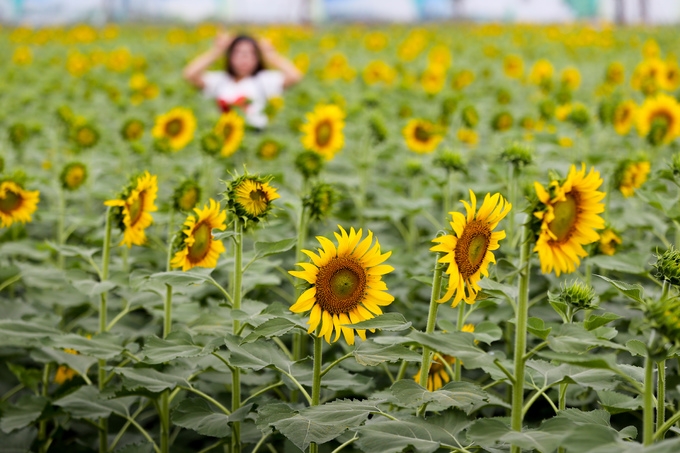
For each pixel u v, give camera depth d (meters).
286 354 3.62
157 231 6.11
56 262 5.93
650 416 2.08
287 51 18.94
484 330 2.98
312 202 4.04
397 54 17.73
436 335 2.21
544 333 2.42
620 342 3.85
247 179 3.01
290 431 2.52
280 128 9.84
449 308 4.36
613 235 4.11
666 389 3.82
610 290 4.04
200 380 3.99
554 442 2.06
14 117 9.61
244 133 7.55
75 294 4.79
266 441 3.83
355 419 2.53
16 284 5.59
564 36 20.59
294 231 5.89
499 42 20.86
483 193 5.50
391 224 6.66
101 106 11.20
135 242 3.75
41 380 4.43
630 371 2.79
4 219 4.38
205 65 11.28
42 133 8.86
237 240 3.11
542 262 2.20
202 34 23.69
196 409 3.20
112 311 4.98
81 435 4.23
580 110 7.08
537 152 6.52
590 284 4.14
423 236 6.52
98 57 16.58
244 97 9.18
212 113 9.58
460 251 2.41
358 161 7.21
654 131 6.30
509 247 4.47
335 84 12.70
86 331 4.93
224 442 3.43
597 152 7.09
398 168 7.68
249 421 3.51
